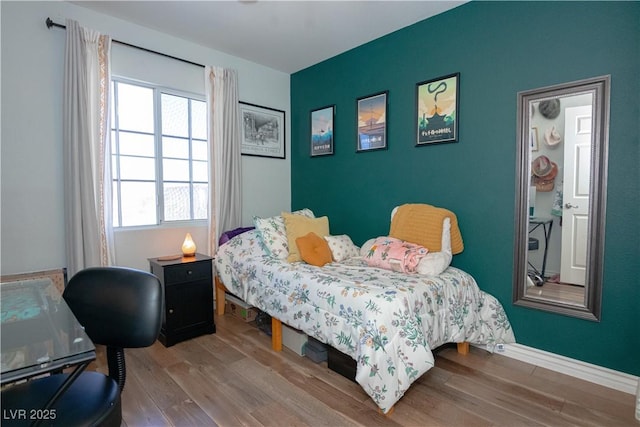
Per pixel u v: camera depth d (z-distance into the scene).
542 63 2.08
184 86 3.02
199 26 2.74
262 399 1.80
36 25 2.27
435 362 2.20
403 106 2.81
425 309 1.92
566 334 2.06
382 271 2.33
